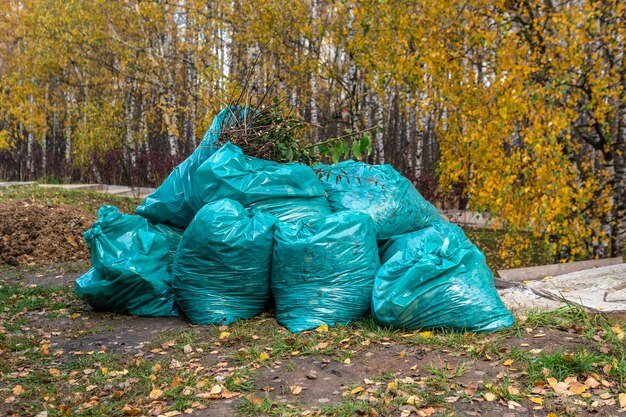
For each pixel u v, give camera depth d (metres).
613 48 7.95
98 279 5.37
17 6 24.38
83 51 21.33
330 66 13.97
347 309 4.61
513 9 8.28
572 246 7.83
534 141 6.88
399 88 12.81
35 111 22.00
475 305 4.29
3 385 3.75
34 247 8.66
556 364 3.55
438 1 8.34
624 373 3.39
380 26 11.29
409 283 4.36
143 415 3.26
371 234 4.90
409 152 16.84
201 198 5.29
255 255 4.79
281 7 14.46
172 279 5.23
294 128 5.71
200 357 4.13
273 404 3.26
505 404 3.13
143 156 20.53
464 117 7.97
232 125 5.77
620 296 4.96
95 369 4.01
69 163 22.59
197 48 15.02
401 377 3.55
